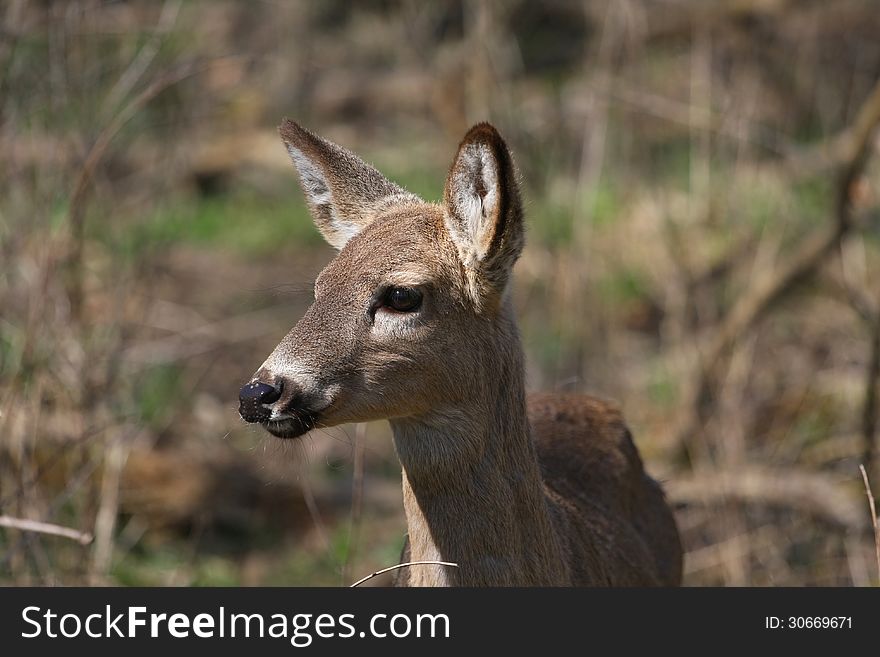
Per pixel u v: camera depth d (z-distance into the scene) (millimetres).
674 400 14312
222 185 20562
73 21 11984
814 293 15602
